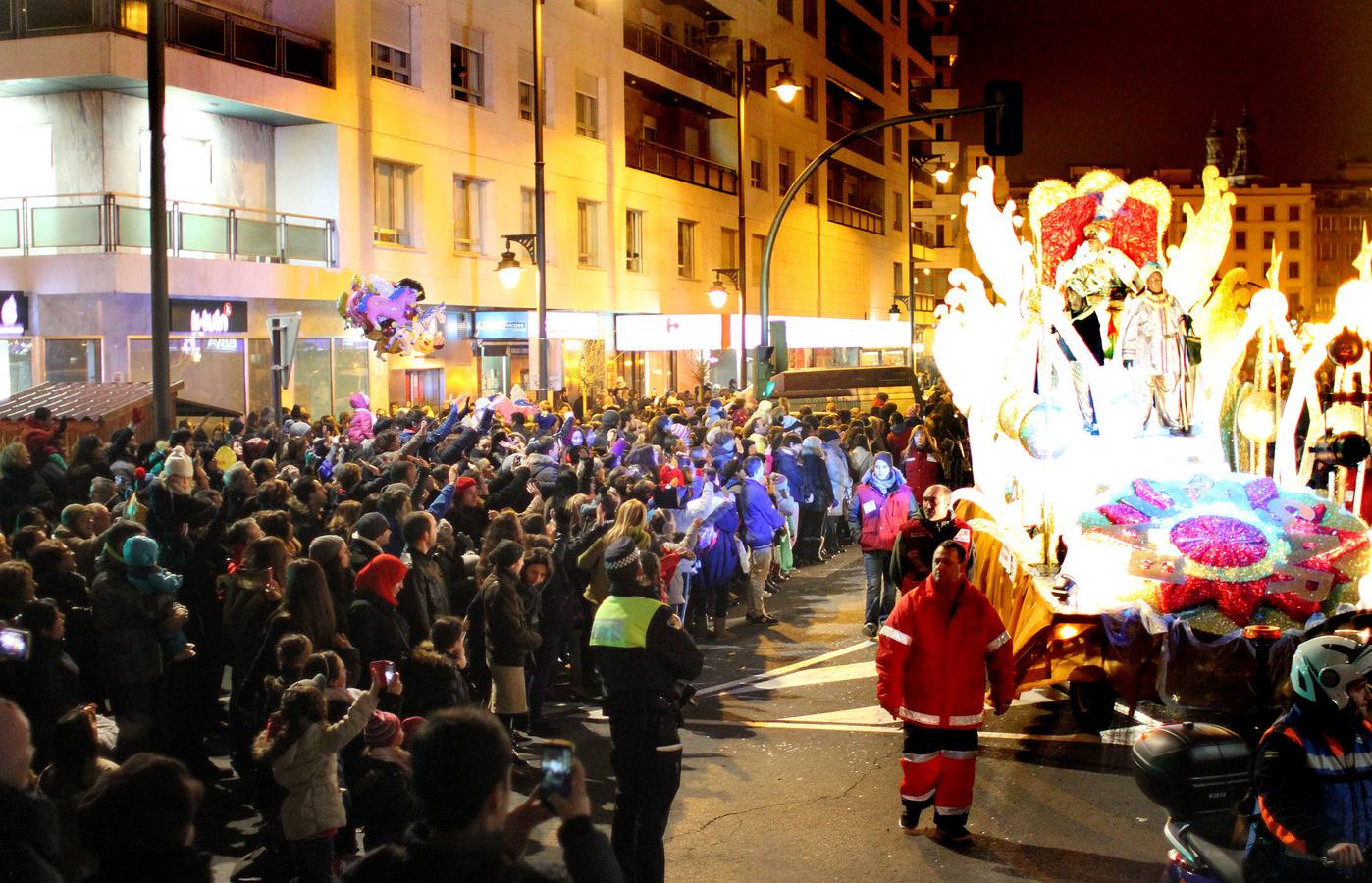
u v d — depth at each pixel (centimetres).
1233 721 788
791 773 875
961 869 696
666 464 1356
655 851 631
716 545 1320
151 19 1459
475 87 3152
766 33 5038
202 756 876
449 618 750
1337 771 465
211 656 938
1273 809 467
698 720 1016
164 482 956
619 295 3812
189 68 2244
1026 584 888
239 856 733
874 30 6656
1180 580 793
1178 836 541
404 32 2872
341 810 628
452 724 311
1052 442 1010
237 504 1063
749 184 4853
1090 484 995
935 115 2242
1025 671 883
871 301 6456
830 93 6078
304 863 616
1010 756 906
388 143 2772
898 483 1327
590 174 3634
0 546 808
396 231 2853
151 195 1463
